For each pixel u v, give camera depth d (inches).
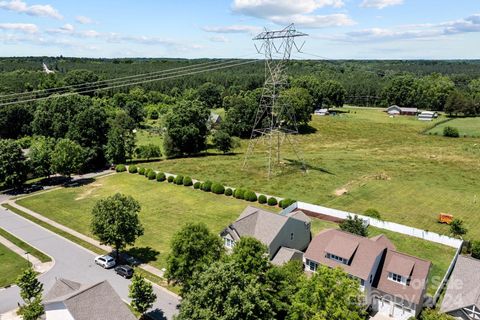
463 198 2829.7
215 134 4387.3
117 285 1721.2
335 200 2760.8
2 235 2234.3
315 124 6067.9
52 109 4156.0
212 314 1098.1
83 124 3683.6
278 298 1360.7
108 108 5802.2
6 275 1804.9
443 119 6471.5
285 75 3334.2
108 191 3016.7
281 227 1831.9
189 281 1357.0
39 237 2218.3
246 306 1109.7
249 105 5196.9
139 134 5354.3
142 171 3449.8
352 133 5457.7
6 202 2800.2
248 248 1408.7
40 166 3179.1
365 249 1652.3
